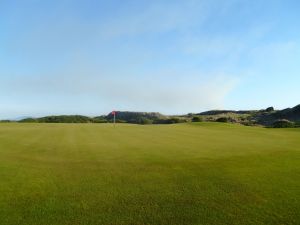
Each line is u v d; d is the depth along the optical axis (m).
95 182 9.49
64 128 30.84
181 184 9.26
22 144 17.53
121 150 15.24
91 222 6.62
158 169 11.11
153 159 12.84
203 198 8.02
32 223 6.55
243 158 12.98
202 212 7.12
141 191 8.62
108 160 12.67
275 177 9.96
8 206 7.50
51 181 9.59
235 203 7.64
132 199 7.98
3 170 10.92
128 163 12.09
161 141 19.20
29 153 14.38
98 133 24.78
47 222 6.60
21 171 10.81
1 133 24.45
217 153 14.27
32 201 7.83
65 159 12.91
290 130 29.73
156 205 7.56
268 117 77.62
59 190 8.71
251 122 73.88
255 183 9.30
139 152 14.62
